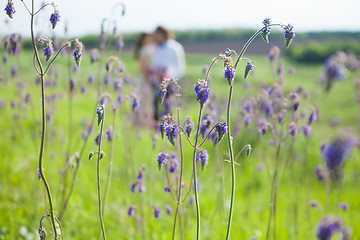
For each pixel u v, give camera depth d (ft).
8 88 21.61
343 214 16.53
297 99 11.21
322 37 117.19
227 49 8.11
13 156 19.70
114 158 20.62
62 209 12.50
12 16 7.98
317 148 22.00
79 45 8.30
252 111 13.37
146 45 28.04
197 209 7.86
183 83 16.88
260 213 17.88
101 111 8.29
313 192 19.30
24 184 17.63
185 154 22.98
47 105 19.24
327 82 4.88
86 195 17.19
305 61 71.77
